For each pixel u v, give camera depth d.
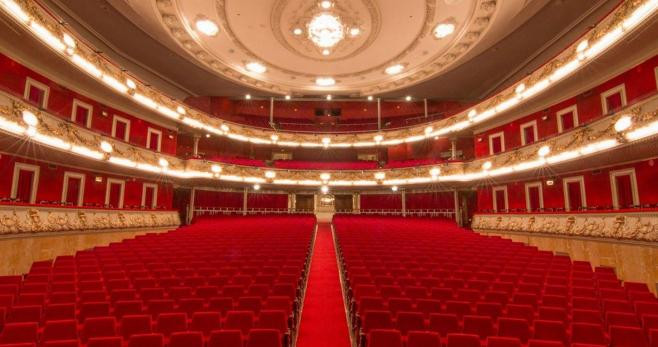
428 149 22.25
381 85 19.20
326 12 13.01
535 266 8.16
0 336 3.84
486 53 15.00
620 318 4.89
